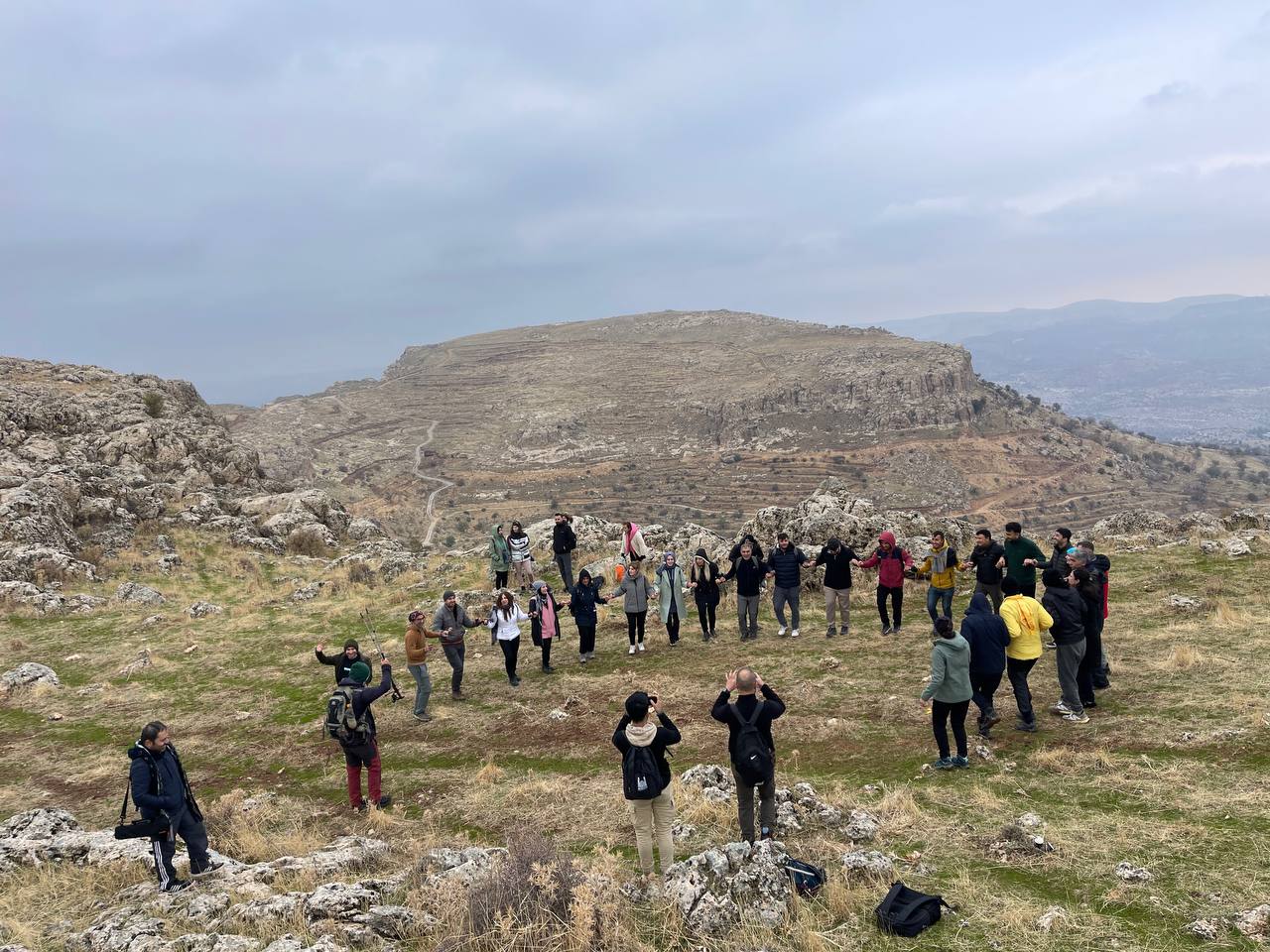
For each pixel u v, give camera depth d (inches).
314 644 770.8
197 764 505.7
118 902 306.0
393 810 406.6
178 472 1553.9
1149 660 485.4
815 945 232.4
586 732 493.4
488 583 966.4
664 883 276.4
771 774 300.0
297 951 232.7
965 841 299.6
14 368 1940.2
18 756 530.6
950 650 367.6
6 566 992.9
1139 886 251.3
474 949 235.0
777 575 659.4
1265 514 902.4
